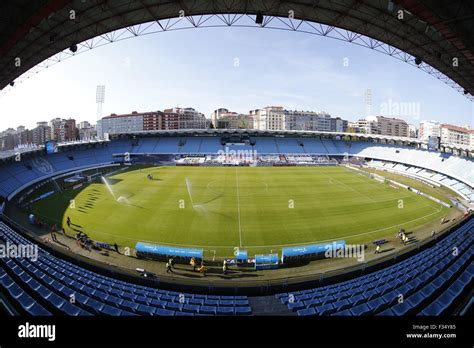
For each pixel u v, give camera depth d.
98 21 18.39
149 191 37.16
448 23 12.91
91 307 9.91
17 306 9.45
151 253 18.67
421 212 30.30
